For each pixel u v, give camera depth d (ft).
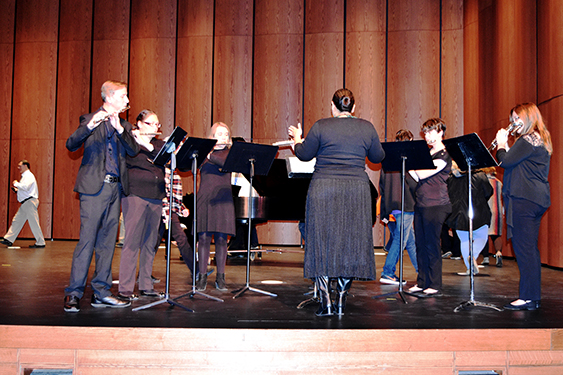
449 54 28.14
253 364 8.08
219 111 29.68
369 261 9.20
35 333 8.04
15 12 31.86
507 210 10.69
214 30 29.99
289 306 10.37
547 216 19.34
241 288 12.35
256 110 29.35
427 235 12.15
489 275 16.96
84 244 9.69
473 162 10.50
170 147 9.62
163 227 13.58
